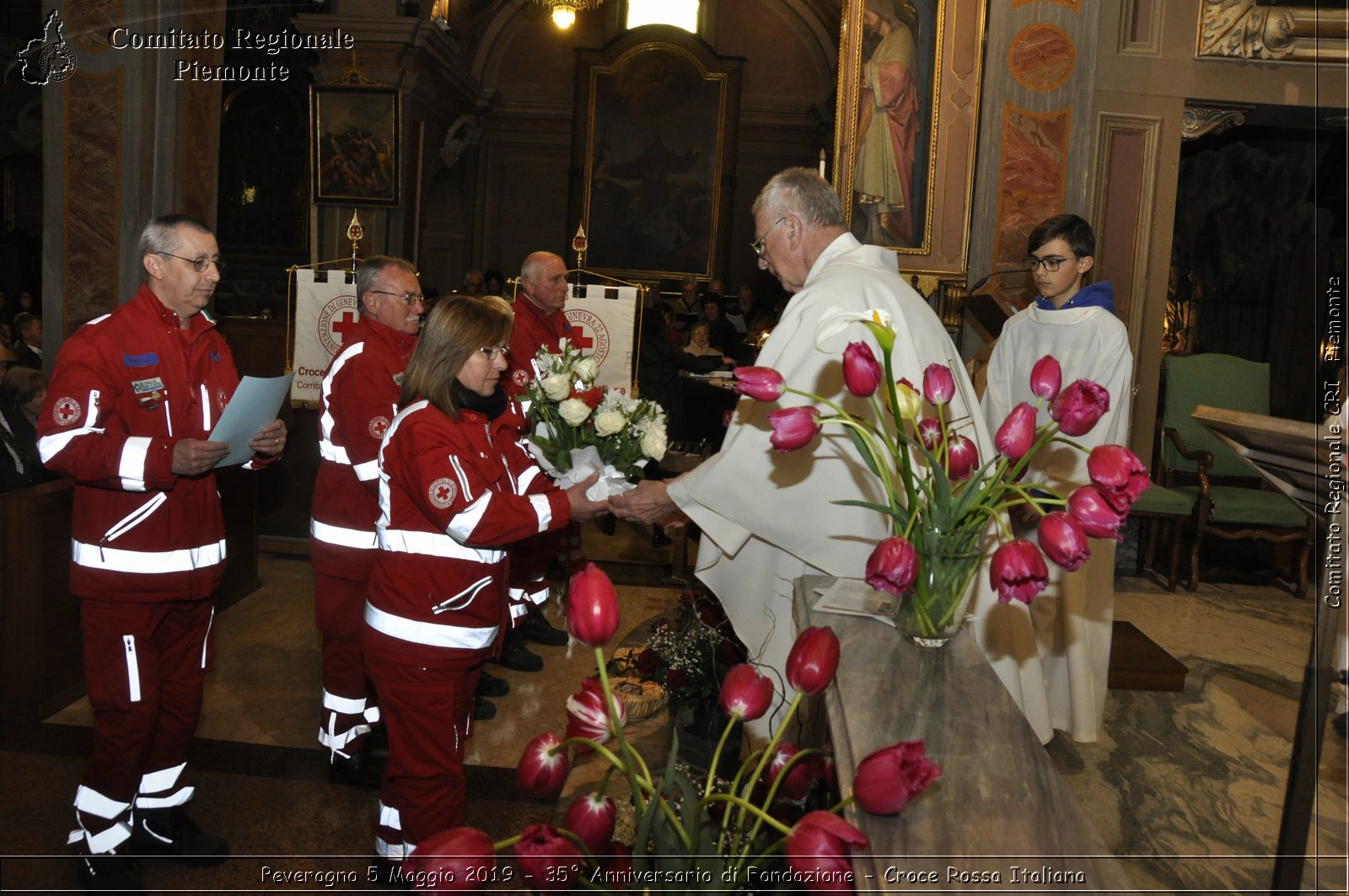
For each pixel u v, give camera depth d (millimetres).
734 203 15344
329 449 3234
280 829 2994
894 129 6898
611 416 3098
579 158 15180
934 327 2385
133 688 2600
